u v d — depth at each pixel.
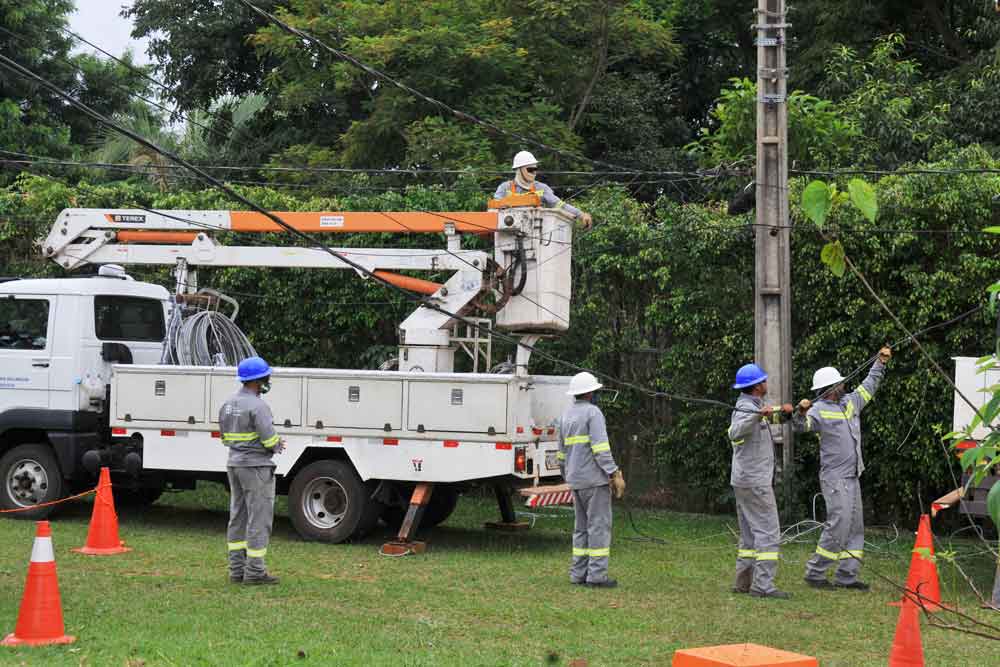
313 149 29.48
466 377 12.18
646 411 16.83
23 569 10.68
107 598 9.42
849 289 14.96
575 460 10.60
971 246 14.54
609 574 11.27
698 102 34.41
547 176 26.44
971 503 11.12
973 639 8.79
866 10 27.91
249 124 32.88
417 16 27.78
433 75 26.88
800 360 15.38
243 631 8.31
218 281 18.44
